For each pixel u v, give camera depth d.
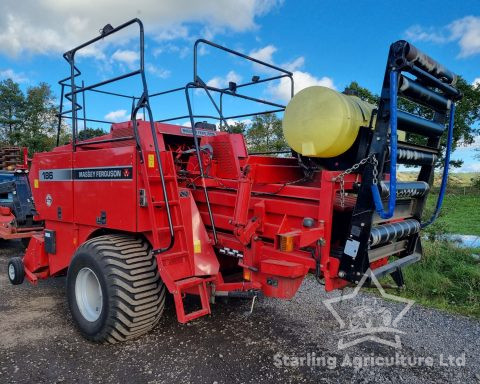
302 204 3.21
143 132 4.05
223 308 4.56
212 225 3.72
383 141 2.87
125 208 3.61
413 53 2.76
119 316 3.43
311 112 3.23
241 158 4.00
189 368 3.26
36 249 4.92
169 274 3.38
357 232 2.98
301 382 3.08
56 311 4.51
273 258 3.36
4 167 10.44
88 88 3.98
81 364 3.31
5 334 3.89
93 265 3.57
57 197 4.55
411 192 3.36
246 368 3.27
